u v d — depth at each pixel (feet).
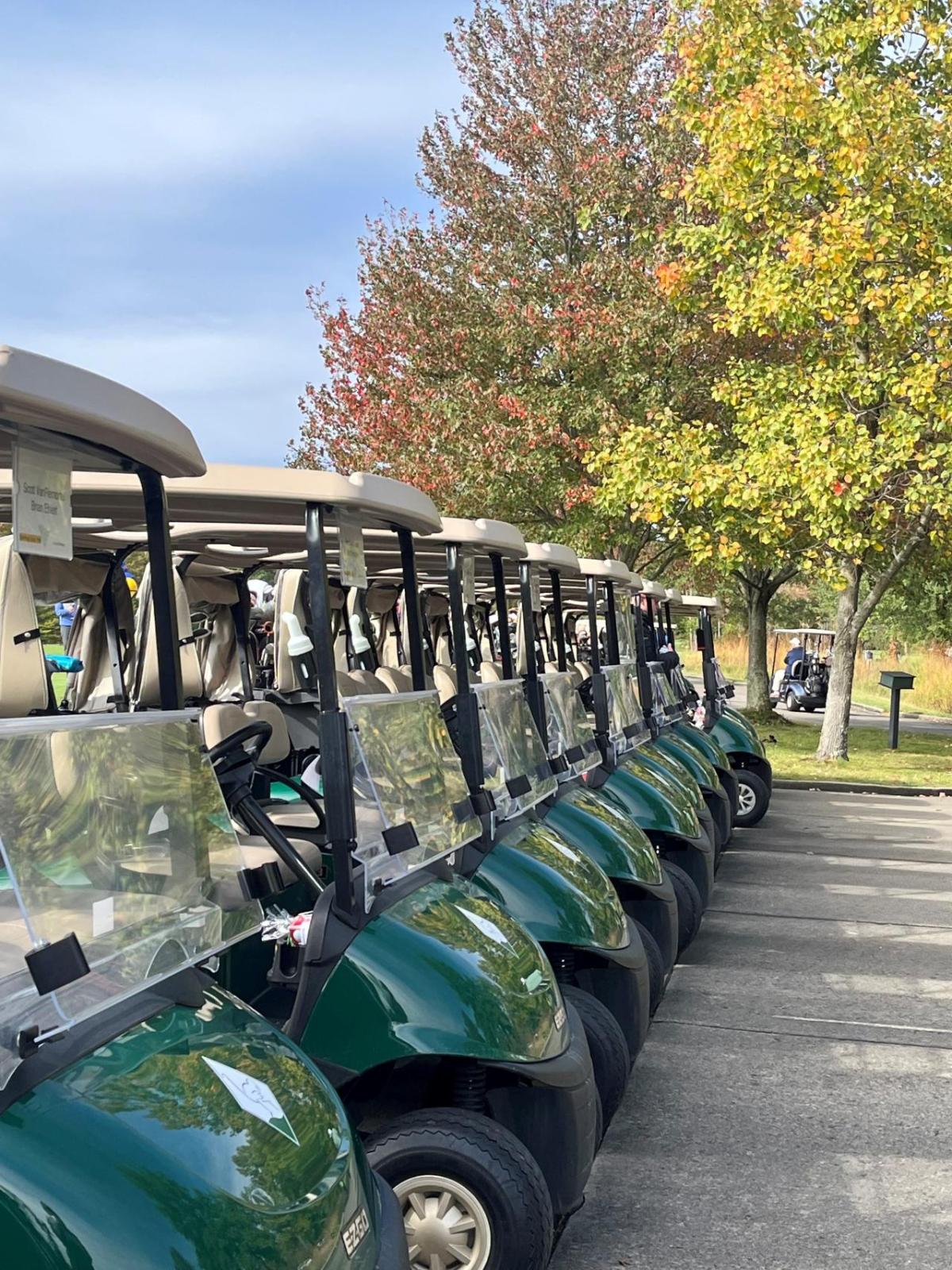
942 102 45.70
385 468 55.16
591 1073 12.10
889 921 27.17
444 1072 12.10
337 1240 7.82
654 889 18.63
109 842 8.13
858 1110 16.83
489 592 32.48
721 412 53.72
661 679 33.14
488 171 56.39
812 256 44.62
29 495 8.45
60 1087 7.02
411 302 55.21
